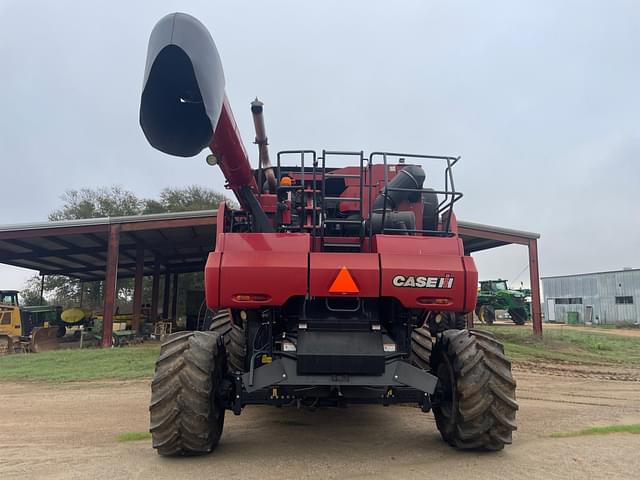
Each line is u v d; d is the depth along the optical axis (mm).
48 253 23641
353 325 4617
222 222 5648
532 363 13734
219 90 3904
